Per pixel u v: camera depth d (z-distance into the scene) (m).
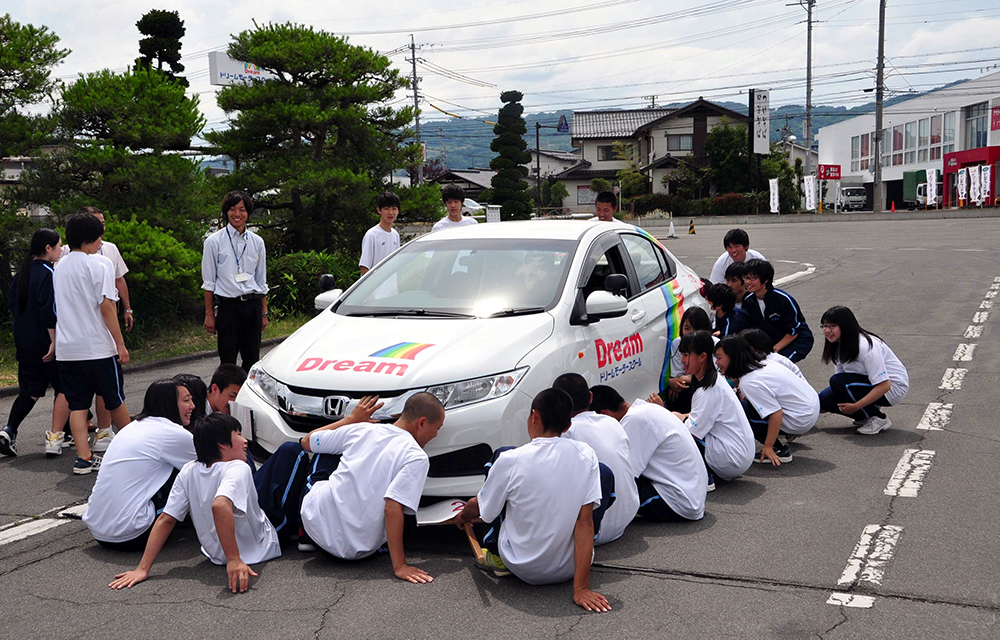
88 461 6.03
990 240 24.91
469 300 5.42
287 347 5.20
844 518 4.67
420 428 4.26
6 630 3.66
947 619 3.49
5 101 12.42
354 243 18.38
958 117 50.88
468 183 64.81
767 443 5.64
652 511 4.69
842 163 72.25
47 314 6.27
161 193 13.43
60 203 12.37
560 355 4.96
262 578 4.14
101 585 4.12
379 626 3.60
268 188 17.83
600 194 8.36
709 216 52.53
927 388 7.65
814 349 9.81
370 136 18.73
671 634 3.46
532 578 3.95
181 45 23.45
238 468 4.19
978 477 5.27
